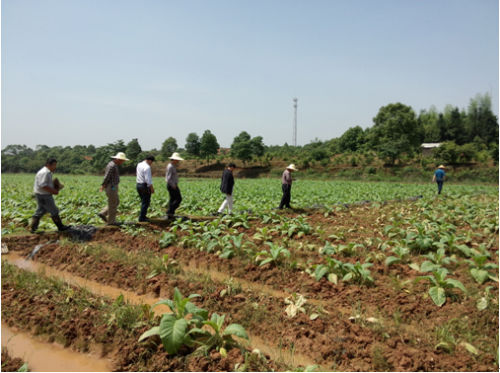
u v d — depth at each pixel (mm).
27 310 5402
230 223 11477
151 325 4773
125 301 5973
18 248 8852
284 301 5668
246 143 65000
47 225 10461
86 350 4602
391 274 6785
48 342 4805
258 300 5773
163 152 80625
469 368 4125
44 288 6047
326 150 70750
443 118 75062
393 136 58781
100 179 45469
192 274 6941
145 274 6961
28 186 27000
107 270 7258
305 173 58188
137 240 9328
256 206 16141
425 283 6188
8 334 4992
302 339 4715
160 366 4133
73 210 13328
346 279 6164
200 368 4070
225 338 4480
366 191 26656
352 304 5695
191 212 14289
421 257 7730
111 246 8969
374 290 6078
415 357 4246
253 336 4969
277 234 10078
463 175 45094
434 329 4938
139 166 10789
